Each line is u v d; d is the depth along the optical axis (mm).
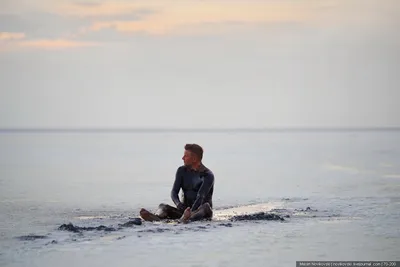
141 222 51000
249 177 108375
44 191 83000
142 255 38344
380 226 49531
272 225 49906
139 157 178750
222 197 76000
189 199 53688
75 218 56312
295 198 74062
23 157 179875
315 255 38281
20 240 43250
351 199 72188
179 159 168000
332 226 49500
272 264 35969
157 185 92562
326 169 128250
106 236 44625
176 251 39469
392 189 84812
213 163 149875
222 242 42375
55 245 41406
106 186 90875
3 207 64938
